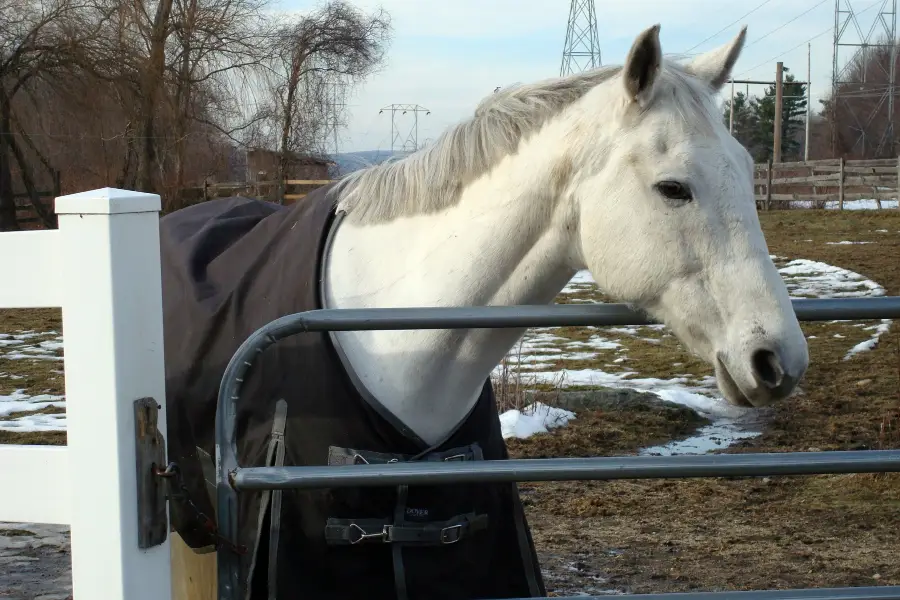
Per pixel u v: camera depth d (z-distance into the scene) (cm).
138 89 1703
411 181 206
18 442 489
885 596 158
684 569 345
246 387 191
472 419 204
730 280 178
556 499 433
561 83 205
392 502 187
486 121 204
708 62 209
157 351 149
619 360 711
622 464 152
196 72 1794
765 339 172
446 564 190
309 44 1756
